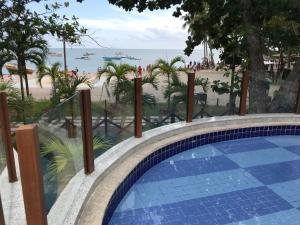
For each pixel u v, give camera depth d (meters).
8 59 11.45
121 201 4.20
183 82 8.37
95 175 3.92
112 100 6.64
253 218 3.92
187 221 3.82
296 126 7.40
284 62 19.67
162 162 5.67
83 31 10.70
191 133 6.43
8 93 6.97
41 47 11.98
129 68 11.30
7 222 2.96
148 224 3.72
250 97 10.34
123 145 5.19
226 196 4.49
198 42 12.98
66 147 3.61
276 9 8.65
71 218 2.93
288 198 4.46
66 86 9.33
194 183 4.88
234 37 12.06
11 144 3.73
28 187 2.15
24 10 10.51
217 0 10.51
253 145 6.73
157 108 7.38
